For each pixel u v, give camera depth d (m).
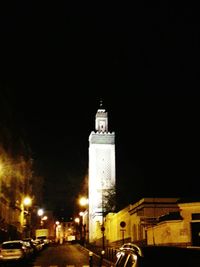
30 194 104.62
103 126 121.12
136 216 50.56
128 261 8.33
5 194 69.88
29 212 101.75
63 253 54.28
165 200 47.69
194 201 38.62
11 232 74.81
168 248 8.24
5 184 70.00
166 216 42.88
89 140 122.12
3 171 68.06
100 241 82.25
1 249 31.77
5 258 31.34
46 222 155.25
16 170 82.06
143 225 46.03
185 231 37.62
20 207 87.38
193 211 37.78
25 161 95.00
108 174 113.31
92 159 114.75
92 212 108.62
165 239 38.59
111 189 95.25
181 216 38.44
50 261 38.78
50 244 98.56
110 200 93.06
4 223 68.19
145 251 7.98
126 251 8.90
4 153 70.06
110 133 116.50
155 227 41.38
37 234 98.00
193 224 37.62
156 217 47.03
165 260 7.54
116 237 65.69
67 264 35.03
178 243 37.56
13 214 78.69
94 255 47.47
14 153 80.75
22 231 89.06
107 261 35.28
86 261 38.38
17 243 32.44
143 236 46.50
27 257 33.81
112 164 114.44
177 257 7.64
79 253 54.06
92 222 107.62
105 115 121.88
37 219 122.12
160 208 47.44
